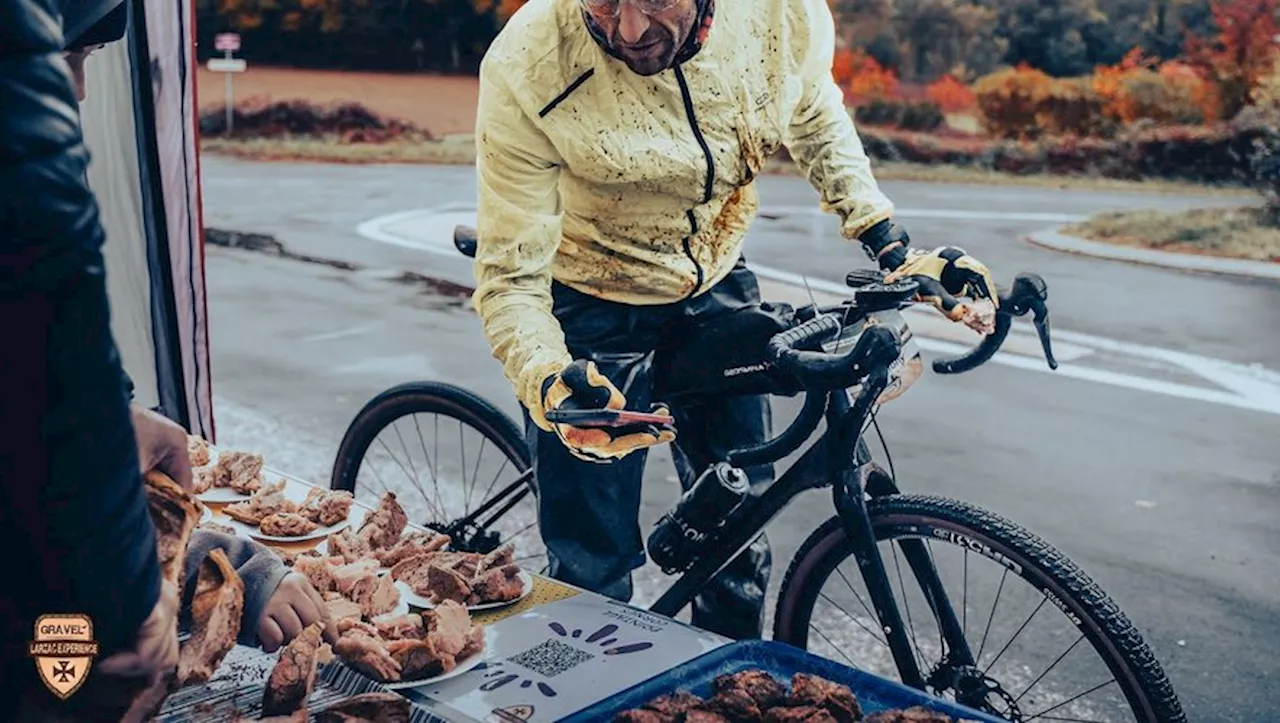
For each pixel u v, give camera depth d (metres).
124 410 0.79
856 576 3.64
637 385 2.08
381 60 27.30
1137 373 6.86
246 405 5.72
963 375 6.63
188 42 2.89
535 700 1.44
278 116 24.14
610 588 2.10
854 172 2.18
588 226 2.00
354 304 8.41
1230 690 3.07
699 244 2.07
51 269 0.73
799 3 2.00
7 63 0.71
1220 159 20.70
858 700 1.44
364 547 1.86
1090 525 4.33
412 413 2.85
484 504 2.74
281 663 1.33
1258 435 5.61
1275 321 8.60
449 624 1.55
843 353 1.82
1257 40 20.52
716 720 1.33
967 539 1.82
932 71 24.73
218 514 2.03
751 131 1.96
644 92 1.85
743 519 1.93
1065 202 17.50
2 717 0.83
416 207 14.60
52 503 0.76
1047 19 24.08
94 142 2.86
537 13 1.82
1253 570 3.89
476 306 1.84
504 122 1.82
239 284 9.14
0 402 0.74
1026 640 3.22
